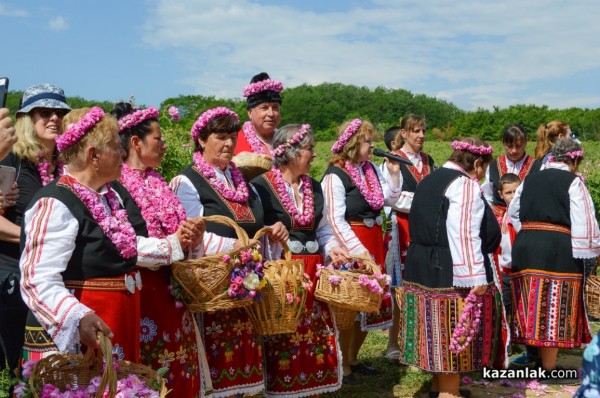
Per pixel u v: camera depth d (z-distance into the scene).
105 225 3.24
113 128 3.29
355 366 6.06
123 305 3.30
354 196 5.69
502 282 6.52
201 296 3.75
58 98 4.11
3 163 3.99
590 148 38.75
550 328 5.66
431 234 5.02
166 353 3.69
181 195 4.29
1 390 4.39
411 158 6.80
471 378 6.00
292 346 4.55
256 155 4.68
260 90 5.57
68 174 3.32
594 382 2.16
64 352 3.12
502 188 6.78
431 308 5.02
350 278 4.55
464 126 66.44
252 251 3.85
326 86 94.56
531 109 67.69
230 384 4.23
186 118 11.52
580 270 5.70
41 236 3.08
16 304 3.86
